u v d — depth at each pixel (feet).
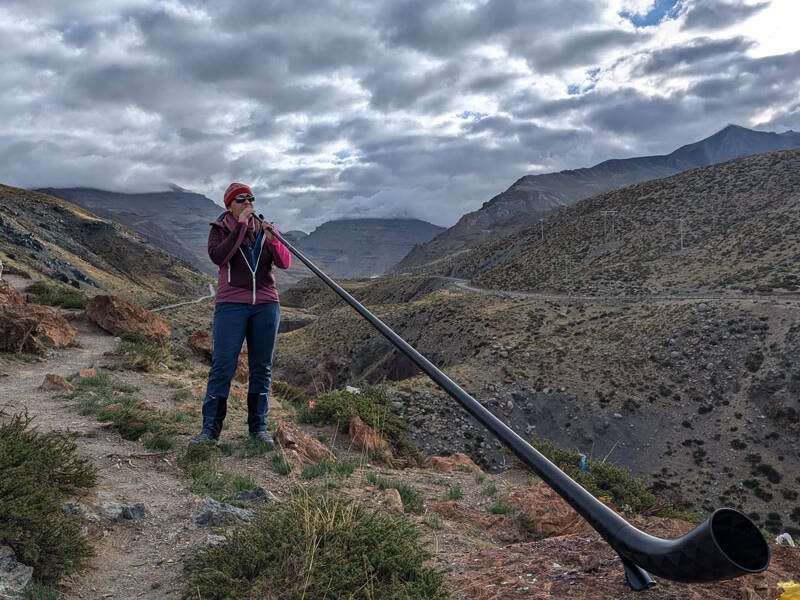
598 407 244.42
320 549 11.35
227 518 14.44
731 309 276.00
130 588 11.16
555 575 11.00
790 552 11.57
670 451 222.69
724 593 9.61
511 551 12.96
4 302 48.19
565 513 18.62
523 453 5.64
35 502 12.31
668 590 9.69
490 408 241.55
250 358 22.65
